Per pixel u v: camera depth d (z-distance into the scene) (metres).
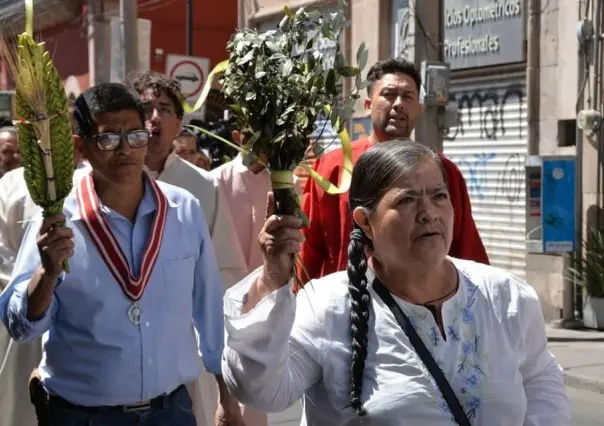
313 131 2.84
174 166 4.77
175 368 3.63
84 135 3.56
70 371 3.51
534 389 3.04
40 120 3.02
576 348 10.29
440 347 2.81
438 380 2.77
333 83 2.80
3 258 4.32
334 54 3.04
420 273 2.80
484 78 13.46
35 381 3.63
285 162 2.80
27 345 4.25
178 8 26.77
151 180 3.71
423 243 2.75
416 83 5.04
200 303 3.86
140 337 3.52
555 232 11.36
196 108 3.01
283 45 2.83
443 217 2.79
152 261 3.58
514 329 2.91
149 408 3.55
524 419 2.94
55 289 3.47
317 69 2.79
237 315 2.71
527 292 2.98
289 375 2.81
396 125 4.96
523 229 12.83
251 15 17.95
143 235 3.63
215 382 4.61
